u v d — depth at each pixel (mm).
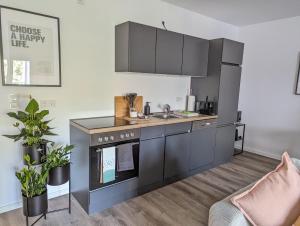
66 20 2350
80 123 2354
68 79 2447
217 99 3371
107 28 2662
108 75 2758
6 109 2104
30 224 2025
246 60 4414
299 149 3797
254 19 3936
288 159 1465
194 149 3152
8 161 2180
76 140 2375
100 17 2590
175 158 2900
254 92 4324
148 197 2566
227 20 4043
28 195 1885
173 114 3254
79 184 2365
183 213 2279
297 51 3713
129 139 2371
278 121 4027
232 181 3055
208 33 3902
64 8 2320
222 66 3297
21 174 1952
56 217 2146
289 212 1201
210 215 1132
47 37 2236
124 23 2523
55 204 2379
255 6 3287
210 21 3895
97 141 2137
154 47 2729
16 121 2162
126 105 2939
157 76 3289
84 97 2598
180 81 3615
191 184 2930
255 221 1096
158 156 2691
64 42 2367
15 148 2199
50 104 2357
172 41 2908
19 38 2078
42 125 1999
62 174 2047
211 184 2947
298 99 3750
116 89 2859
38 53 2203
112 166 2260
